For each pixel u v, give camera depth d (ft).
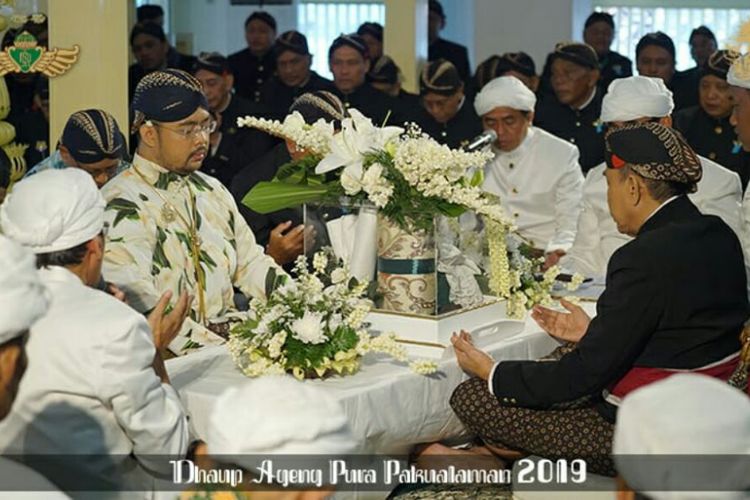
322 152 13.53
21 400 9.92
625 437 6.76
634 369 12.32
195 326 13.71
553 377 12.28
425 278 13.03
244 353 12.48
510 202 21.18
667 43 30.81
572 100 26.25
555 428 12.62
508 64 28.48
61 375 9.88
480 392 12.86
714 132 24.71
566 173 20.99
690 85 30.89
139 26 31.30
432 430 12.82
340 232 13.41
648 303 11.99
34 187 10.35
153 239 13.98
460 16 40.16
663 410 6.66
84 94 19.63
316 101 17.33
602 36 34.17
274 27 34.42
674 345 12.18
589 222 19.02
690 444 6.58
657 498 6.70
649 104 17.33
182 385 12.03
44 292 8.57
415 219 12.99
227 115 25.63
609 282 12.24
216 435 7.25
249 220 19.76
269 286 14.82
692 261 12.07
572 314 14.24
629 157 12.39
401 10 28.76
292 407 7.20
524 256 15.12
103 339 9.89
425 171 12.84
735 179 18.20
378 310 13.24
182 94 13.98
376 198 12.85
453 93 25.61
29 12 19.69
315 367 12.01
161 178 14.26
